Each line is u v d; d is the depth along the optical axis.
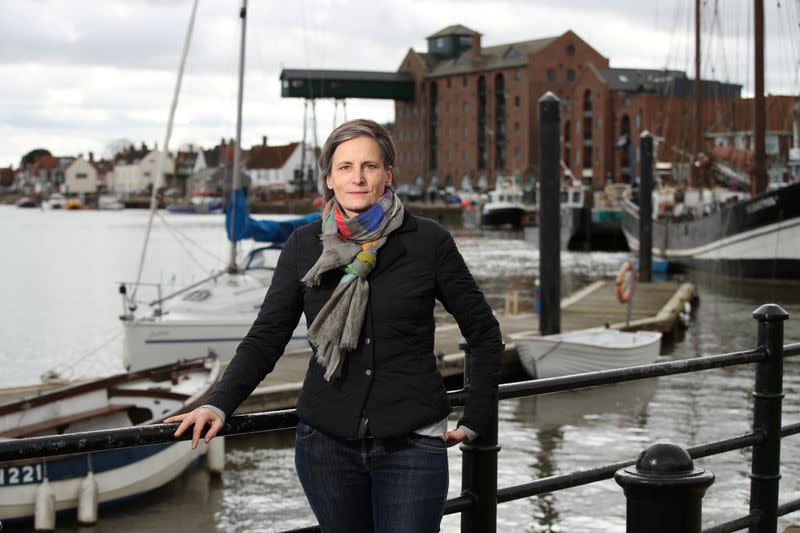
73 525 11.31
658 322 26.30
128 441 2.95
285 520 11.55
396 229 3.24
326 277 3.21
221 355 19.25
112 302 39.97
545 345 19.44
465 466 3.79
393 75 137.12
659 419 16.22
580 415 16.53
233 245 20.92
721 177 59.97
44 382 17.59
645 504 3.10
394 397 3.15
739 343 25.72
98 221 143.25
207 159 180.38
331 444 3.22
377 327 3.17
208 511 11.77
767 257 43.03
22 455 2.79
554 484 4.09
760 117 44.12
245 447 14.38
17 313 36.22
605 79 109.06
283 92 125.69
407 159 140.88
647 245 38.03
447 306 3.32
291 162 157.38
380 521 3.23
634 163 96.25
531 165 119.88
